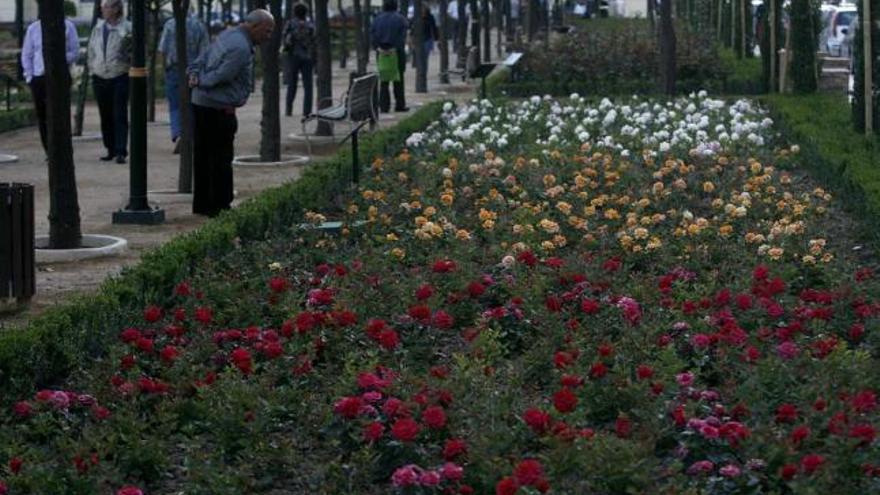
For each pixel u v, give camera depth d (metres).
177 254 12.04
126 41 21.91
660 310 10.35
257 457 7.84
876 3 20.31
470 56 41.88
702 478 7.38
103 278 13.19
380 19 31.19
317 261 13.13
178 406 8.66
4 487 7.44
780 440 7.49
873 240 13.56
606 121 21.70
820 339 9.39
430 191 16.19
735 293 11.17
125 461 7.87
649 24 50.59
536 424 7.70
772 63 31.53
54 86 14.09
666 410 8.15
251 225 14.16
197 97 16.44
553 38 40.84
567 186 16.56
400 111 31.69
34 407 8.46
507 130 21.50
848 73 32.50
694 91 32.31
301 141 25.19
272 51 21.72
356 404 8.03
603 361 9.34
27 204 11.83
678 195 15.53
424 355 9.98
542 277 11.35
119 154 22.20
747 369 8.84
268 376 9.01
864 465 7.18
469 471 7.44
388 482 7.74
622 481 7.28
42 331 9.55
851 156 17.17
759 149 19.50
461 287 11.51
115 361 9.34
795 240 12.98
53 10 14.06
